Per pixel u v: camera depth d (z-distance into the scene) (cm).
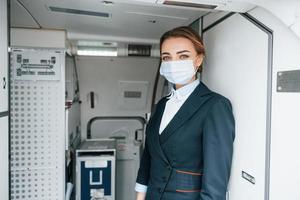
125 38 273
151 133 152
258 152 116
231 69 138
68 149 227
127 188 316
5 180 125
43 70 177
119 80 338
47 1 156
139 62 336
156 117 156
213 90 158
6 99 126
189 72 138
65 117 188
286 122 100
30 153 177
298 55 94
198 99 135
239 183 130
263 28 112
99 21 205
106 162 271
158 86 342
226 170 123
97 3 158
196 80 145
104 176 271
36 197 178
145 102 348
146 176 167
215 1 111
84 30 238
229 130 126
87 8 170
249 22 122
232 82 137
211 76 161
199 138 130
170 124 136
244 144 126
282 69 102
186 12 168
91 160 269
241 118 128
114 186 272
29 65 176
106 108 344
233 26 136
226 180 123
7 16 127
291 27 95
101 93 340
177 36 137
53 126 179
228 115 128
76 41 281
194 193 130
